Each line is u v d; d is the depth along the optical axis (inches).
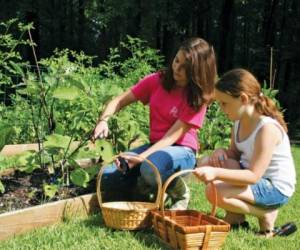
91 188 160.7
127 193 158.7
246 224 142.2
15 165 171.8
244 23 1067.9
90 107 182.9
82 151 180.9
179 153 147.4
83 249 115.2
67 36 935.0
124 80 265.6
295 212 162.9
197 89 145.3
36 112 207.5
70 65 204.8
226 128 252.2
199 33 887.1
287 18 883.4
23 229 127.3
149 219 130.0
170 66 151.3
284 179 134.4
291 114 777.6
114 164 155.6
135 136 184.1
